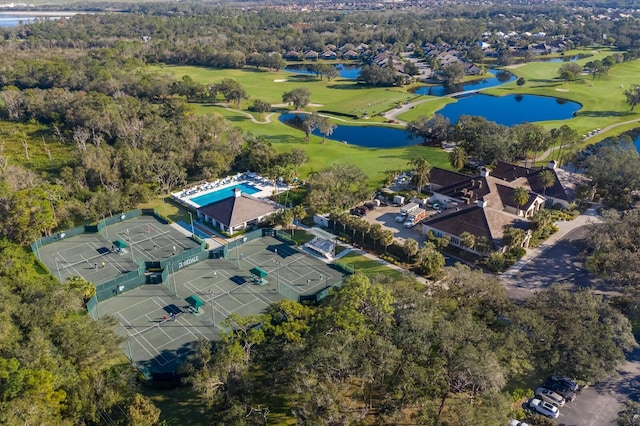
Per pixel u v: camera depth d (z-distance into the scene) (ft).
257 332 229.66
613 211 354.54
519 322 238.68
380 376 205.67
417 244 361.30
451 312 252.01
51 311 252.21
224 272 350.02
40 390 188.24
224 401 214.28
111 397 206.28
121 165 479.82
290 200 468.34
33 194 380.37
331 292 278.46
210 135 561.84
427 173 471.62
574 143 549.95
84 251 377.71
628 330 242.58
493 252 355.56
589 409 228.22
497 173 510.17
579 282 330.75
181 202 465.47
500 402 191.42
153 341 277.23
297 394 207.82
